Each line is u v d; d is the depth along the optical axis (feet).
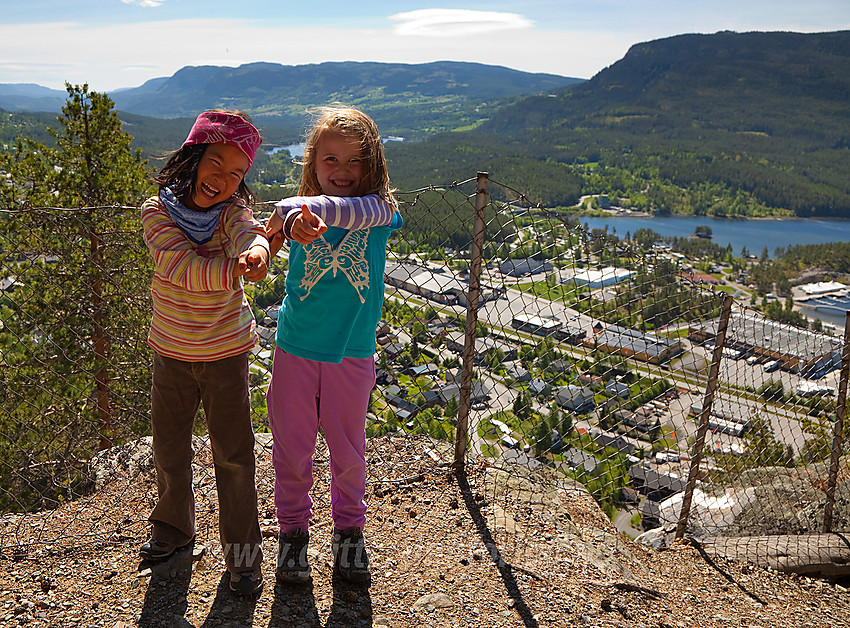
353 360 7.19
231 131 5.97
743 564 10.59
